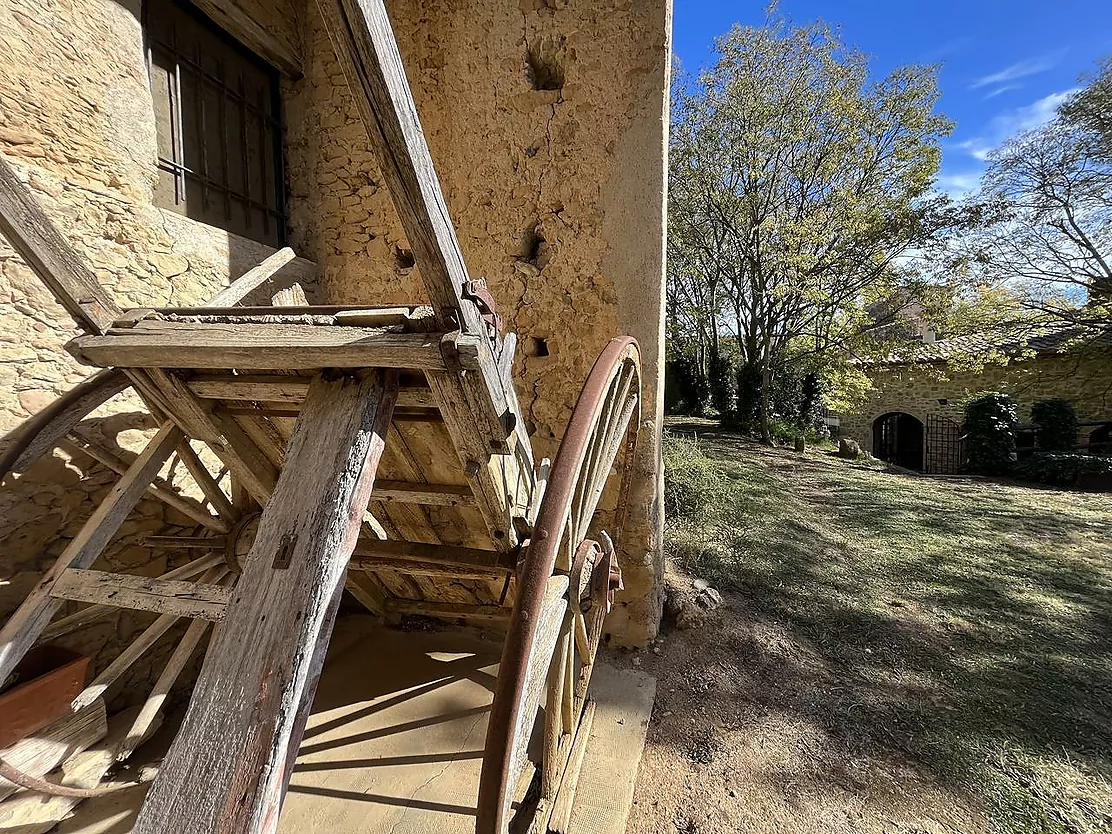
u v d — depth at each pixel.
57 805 1.69
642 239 2.61
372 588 2.79
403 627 3.07
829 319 11.20
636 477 2.79
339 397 1.19
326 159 3.02
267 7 2.74
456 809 1.78
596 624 1.92
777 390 12.71
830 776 1.97
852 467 9.21
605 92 2.56
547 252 2.73
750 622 3.22
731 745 2.15
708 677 2.64
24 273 1.80
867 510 5.98
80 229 1.96
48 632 1.80
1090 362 10.20
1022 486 7.81
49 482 1.91
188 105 2.50
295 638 0.93
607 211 2.63
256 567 1.02
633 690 2.48
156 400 1.48
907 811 1.81
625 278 2.65
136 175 2.17
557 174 2.67
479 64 2.71
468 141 2.77
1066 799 1.84
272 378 1.33
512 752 0.95
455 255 1.01
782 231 10.02
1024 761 2.02
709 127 10.77
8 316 1.76
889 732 2.21
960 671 2.67
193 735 0.88
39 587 1.42
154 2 2.32
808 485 7.46
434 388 1.15
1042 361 10.73
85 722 1.80
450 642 2.91
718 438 11.58
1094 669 2.69
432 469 1.67
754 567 4.09
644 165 2.56
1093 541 4.90
